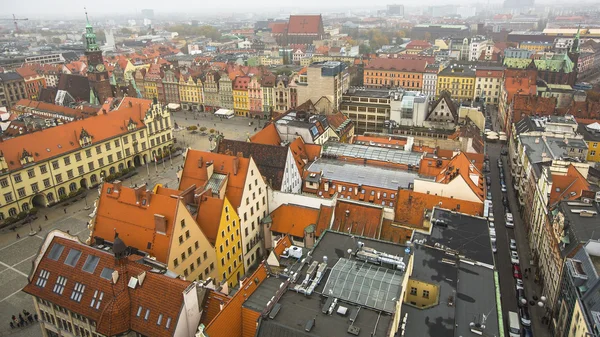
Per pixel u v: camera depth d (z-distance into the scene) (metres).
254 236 95.69
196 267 77.69
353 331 49.47
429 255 70.00
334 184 106.00
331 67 168.75
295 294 56.69
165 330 57.25
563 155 117.12
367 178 108.44
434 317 57.25
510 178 142.62
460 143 136.12
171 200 73.06
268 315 52.72
